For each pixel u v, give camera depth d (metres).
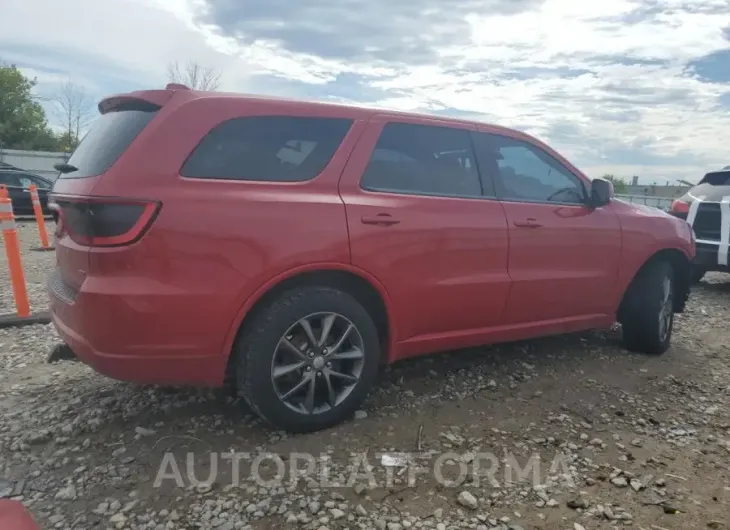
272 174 3.18
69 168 3.31
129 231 2.78
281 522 2.53
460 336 3.89
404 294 3.53
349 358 3.37
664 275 4.89
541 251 4.14
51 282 3.47
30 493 2.71
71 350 3.18
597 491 2.85
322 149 3.37
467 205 3.81
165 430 3.31
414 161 3.71
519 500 2.75
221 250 2.92
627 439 3.41
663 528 2.57
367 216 3.35
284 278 3.09
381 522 2.54
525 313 4.17
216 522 2.51
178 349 2.90
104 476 2.85
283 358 3.20
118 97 3.31
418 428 3.42
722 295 8.05
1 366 4.34
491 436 3.37
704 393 4.19
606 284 4.57
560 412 3.74
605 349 5.09
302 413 3.24
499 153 4.14
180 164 2.94
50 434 3.25
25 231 14.01
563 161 4.49
